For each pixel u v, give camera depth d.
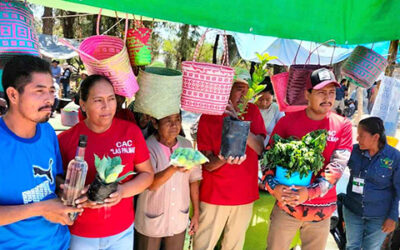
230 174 2.75
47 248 1.73
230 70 2.10
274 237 2.78
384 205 3.11
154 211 2.49
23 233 1.63
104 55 2.10
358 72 2.82
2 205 1.53
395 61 3.80
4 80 1.52
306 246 2.78
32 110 1.52
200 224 2.88
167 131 2.46
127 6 1.84
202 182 2.84
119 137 2.06
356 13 2.41
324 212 2.57
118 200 1.78
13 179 1.56
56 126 6.80
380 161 3.07
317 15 2.33
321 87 2.37
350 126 2.61
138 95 2.19
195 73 2.11
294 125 2.66
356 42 2.59
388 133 3.98
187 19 1.99
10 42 1.66
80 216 1.98
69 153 1.99
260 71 2.15
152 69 2.36
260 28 2.20
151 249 2.54
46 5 4.48
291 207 2.58
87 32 13.95
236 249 2.92
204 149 2.71
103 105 1.89
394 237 3.65
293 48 7.22
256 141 2.65
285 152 2.28
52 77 1.61
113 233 2.04
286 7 2.20
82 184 1.64
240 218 2.84
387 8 2.46
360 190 3.19
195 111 2.24
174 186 2.50
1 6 1.63
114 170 1.63
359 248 3.30
